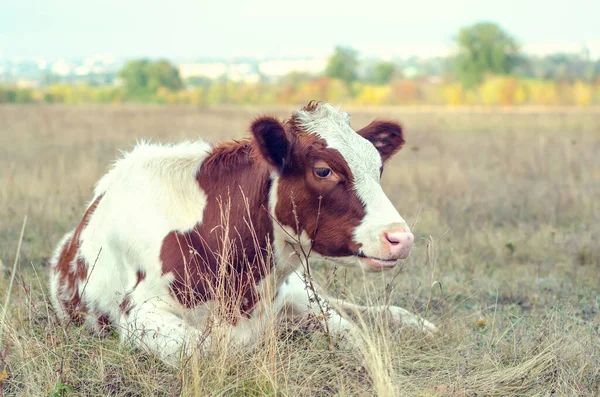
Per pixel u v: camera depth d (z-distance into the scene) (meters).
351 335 4.98
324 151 4.70
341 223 4.71
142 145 5.68
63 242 6.16
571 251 8.15
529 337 5.27
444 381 4.56
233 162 5.13
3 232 8.65
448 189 11.76
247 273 4.97
